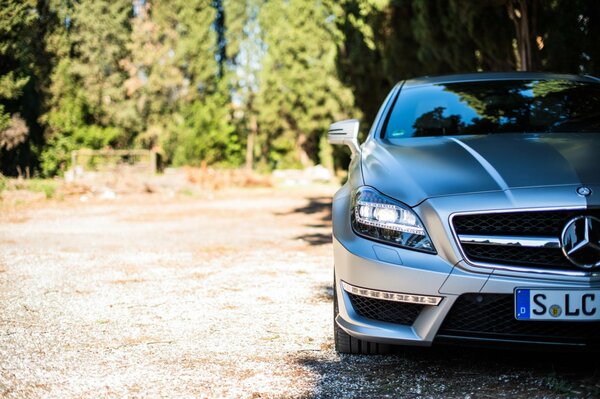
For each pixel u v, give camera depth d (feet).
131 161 89.35
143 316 13.06
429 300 8.53
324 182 92.02
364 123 63.57
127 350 10.66
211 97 129.59
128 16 136.15
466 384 8.67
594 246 8.15
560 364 9.32
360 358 10.02
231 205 46.57
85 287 16.17
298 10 132.26
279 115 139.95
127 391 8.71
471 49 34.40
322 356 10.19
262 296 14.85
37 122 75.36
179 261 20.42
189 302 14.32
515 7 29.71
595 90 12.54
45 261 20.49
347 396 8.41
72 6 129.08
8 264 19.90
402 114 12.35
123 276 17.74
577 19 26.91
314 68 130.41
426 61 38.27
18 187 51.01
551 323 8.32
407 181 9.27
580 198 8.29
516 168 9.07
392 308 8.95
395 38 45.44
